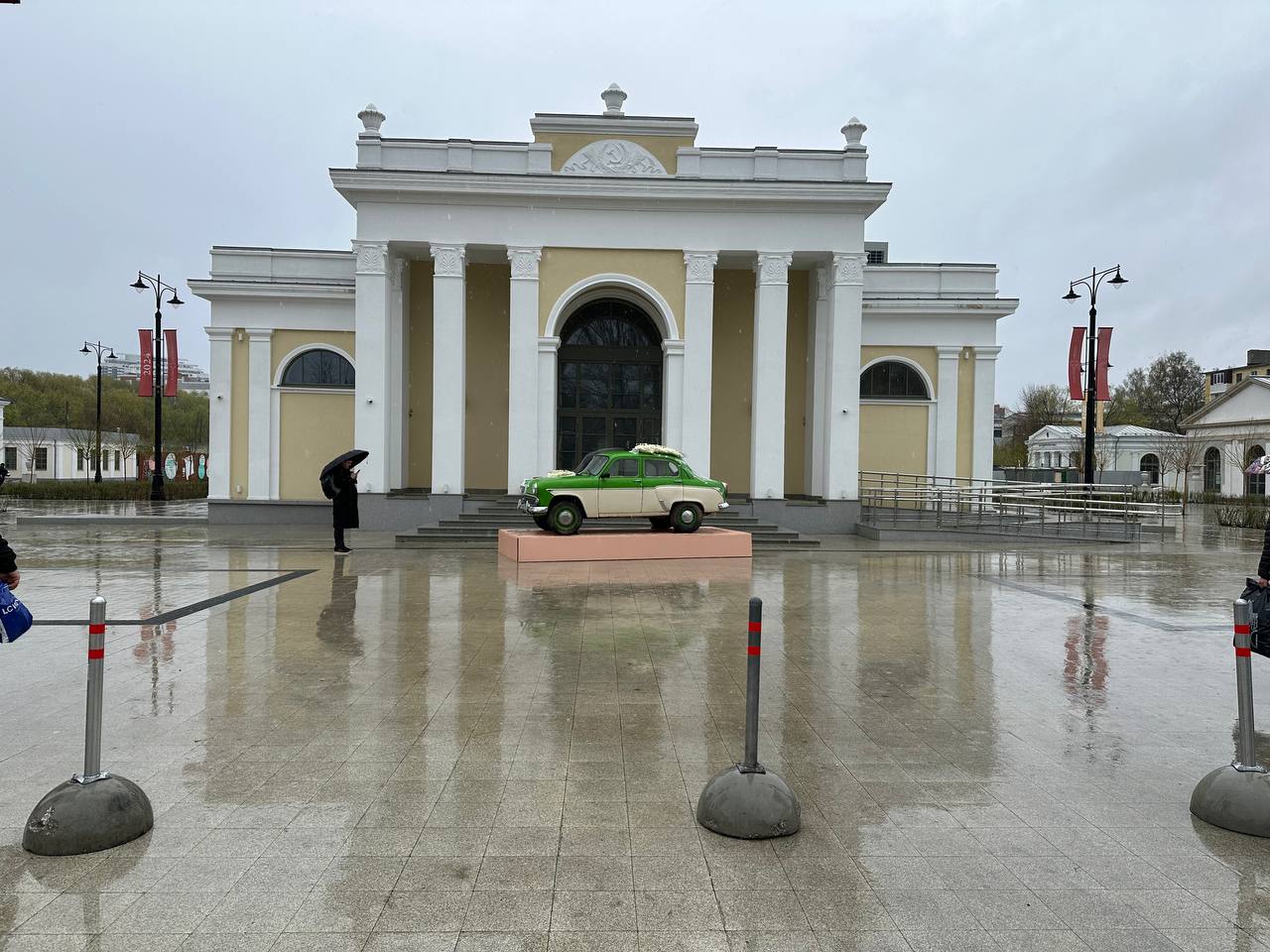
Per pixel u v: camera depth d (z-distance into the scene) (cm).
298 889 383
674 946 341
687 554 1711
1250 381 5400
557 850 424
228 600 1170
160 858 412
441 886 387
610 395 2641
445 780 516
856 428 2336
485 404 2677
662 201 2295
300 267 2766
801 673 795
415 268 2653
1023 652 897
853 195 2281
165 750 566
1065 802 496
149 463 6081
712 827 447
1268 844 443
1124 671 816
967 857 424
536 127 2373
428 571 1491
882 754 577
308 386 2728
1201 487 5778
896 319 2789
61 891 380
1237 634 484
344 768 536
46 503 3872
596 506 1803
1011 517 2472
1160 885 398
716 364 2708
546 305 2316
